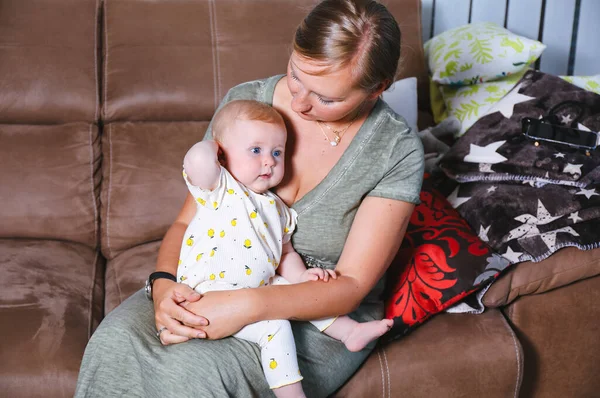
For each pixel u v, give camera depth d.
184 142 2.05
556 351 1.69
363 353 1.44
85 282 1.78
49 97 1.99
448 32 2.39
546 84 1.93
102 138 2.05
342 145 1.37
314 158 1.37
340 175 1.36
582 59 2.70
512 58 2.21
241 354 1.21
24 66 1.99
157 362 1.17
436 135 2.19
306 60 1.13
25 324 1.51
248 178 1.28
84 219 1.97
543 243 1.63
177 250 1.37
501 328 1.57
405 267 1.59
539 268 1.62
